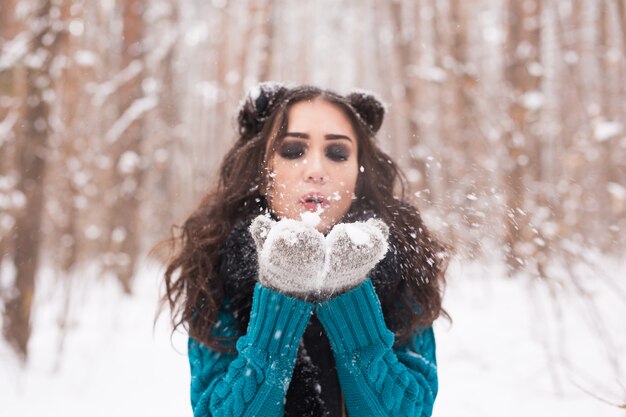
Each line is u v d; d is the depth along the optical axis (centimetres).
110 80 634
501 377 303
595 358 280
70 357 397
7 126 361
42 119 370
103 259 590
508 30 510
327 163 112
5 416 302
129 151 659
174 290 129
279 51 1131
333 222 111
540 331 325
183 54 988
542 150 525
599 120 522
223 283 119
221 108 820
